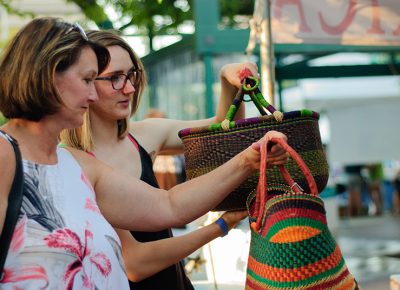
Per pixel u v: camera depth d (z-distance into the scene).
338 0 4.84
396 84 13.70
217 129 2.44
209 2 7.12
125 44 2.62
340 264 2.02
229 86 2.87
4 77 1.93
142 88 2.71
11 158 1.86
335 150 15.13
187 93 8.19
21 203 1.85
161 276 2.62
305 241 1.97
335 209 11.38
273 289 1.99
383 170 19.39
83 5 7.64
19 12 7.60
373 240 11.77
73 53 1.93
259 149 2.17
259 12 4.15
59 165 2.02
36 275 1.82
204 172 2.47
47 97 1.91
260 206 2.07
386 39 4.96
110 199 2.28
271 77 4.11
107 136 2.66
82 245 1.92
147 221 2.31
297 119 2.40
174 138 3.03
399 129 14.24
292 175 2.38
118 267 2.05
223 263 3.56
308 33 4.76
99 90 2.56
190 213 2.33
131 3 8.88
